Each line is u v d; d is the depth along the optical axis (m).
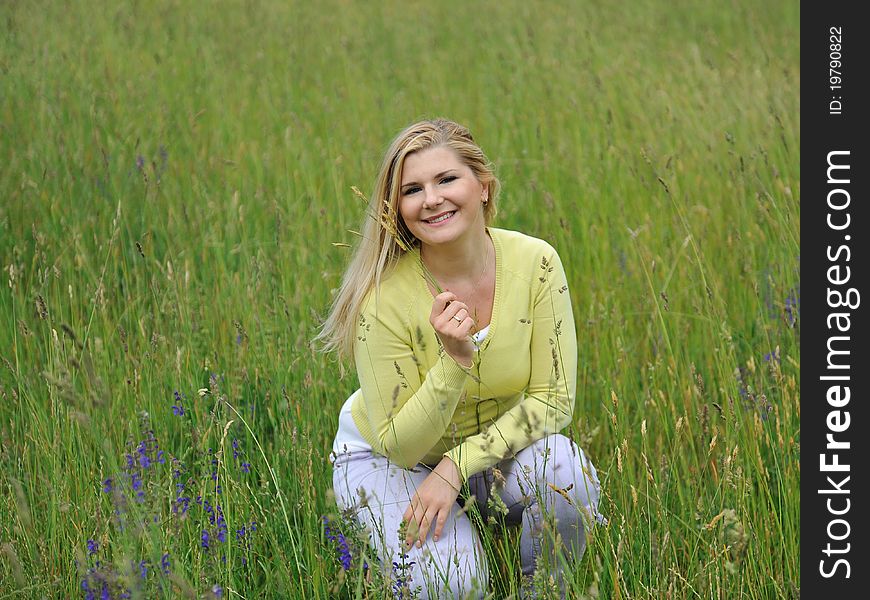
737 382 3.77
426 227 2.91
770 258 4.85
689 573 3.00
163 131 6.53
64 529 3.05
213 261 5.04
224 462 3.13
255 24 10.53
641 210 5.46
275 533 3.18
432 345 3.03
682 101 7.00
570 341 3.15
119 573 2.52
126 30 9.58
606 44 9.59
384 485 3.08
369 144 6.64
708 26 10.59
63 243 4.89
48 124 6.69
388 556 2.72
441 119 3.01
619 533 2.99
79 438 3.28
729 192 5.67
